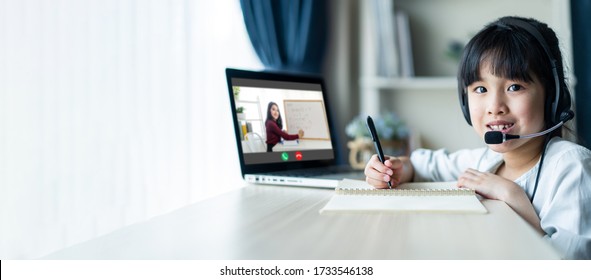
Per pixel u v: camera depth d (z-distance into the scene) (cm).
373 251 46
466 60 92
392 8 250
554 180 80
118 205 137
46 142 120
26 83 116
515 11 243
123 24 139
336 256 44
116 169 137
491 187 79
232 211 68
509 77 84
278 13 202
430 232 53
